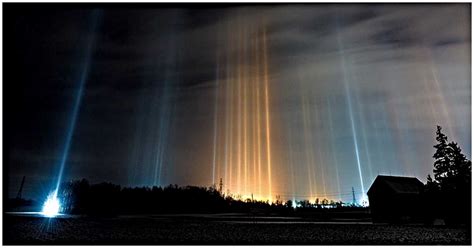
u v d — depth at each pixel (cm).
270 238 1214
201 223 1717
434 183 2030
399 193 2130
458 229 1468
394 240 1191
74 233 1305
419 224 1809
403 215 2034
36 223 1572
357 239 1200
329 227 1548
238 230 1395
